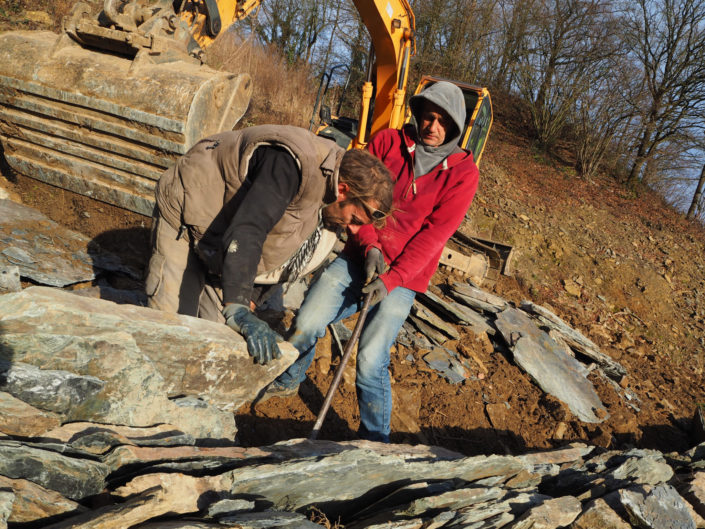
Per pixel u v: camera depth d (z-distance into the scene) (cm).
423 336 502
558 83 1606
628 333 830
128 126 353
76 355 179
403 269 258
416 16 1750
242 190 211
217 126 370
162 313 207
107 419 188
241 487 175
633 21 1547
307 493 191
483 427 412
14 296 173
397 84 650
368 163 214
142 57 355
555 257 948
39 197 410
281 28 1712
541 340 556
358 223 233
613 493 224
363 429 284
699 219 1466
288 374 302
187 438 195
